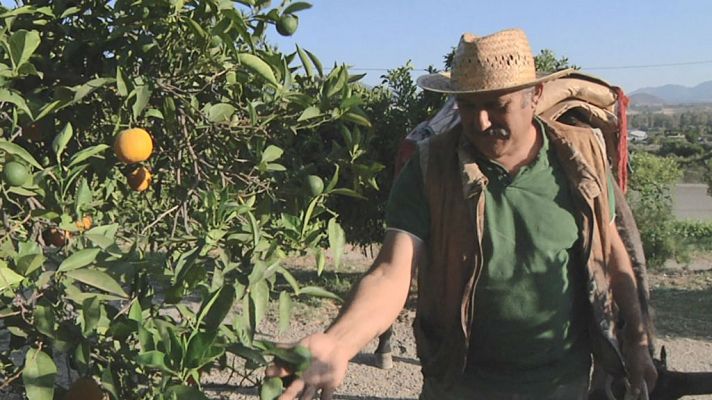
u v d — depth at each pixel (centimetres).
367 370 584
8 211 184
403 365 601
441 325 217
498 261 205
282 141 227
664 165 1305
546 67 925
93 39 215
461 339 210
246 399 418
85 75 222
